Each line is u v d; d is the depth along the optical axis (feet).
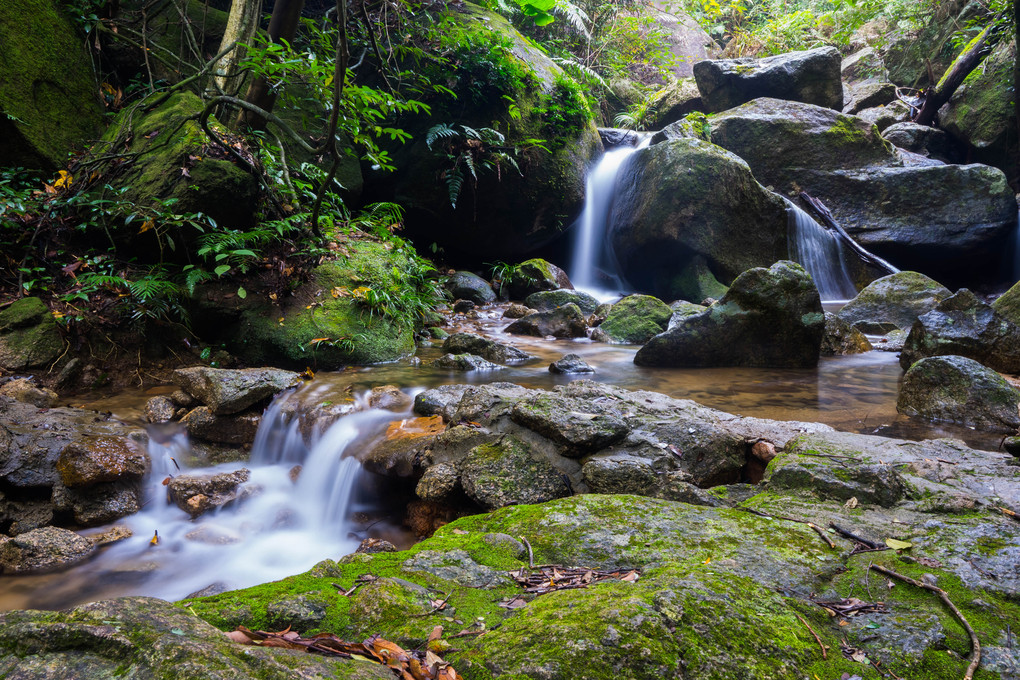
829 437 10.36
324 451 13.26
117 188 18.72
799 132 36.63
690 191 31.63
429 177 29.07
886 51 53.62
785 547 7.06
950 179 34.96
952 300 17.98
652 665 4.83
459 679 4.86
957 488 8.51
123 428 13.52
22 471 11.82
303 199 22.53
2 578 10.36
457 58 28.19
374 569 6.84
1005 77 39.63
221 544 11.49
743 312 18.76
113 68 24.99
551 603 5.71
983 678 5.08
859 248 34.01
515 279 31.27
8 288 17.52
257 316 18.26
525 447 10.68
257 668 4.18
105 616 4.50
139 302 17.11
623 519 7.79
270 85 22.29
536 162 31.07
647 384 16.69
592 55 48.44
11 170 19.06
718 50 61.41
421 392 14.39
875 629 5.53
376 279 20.42
